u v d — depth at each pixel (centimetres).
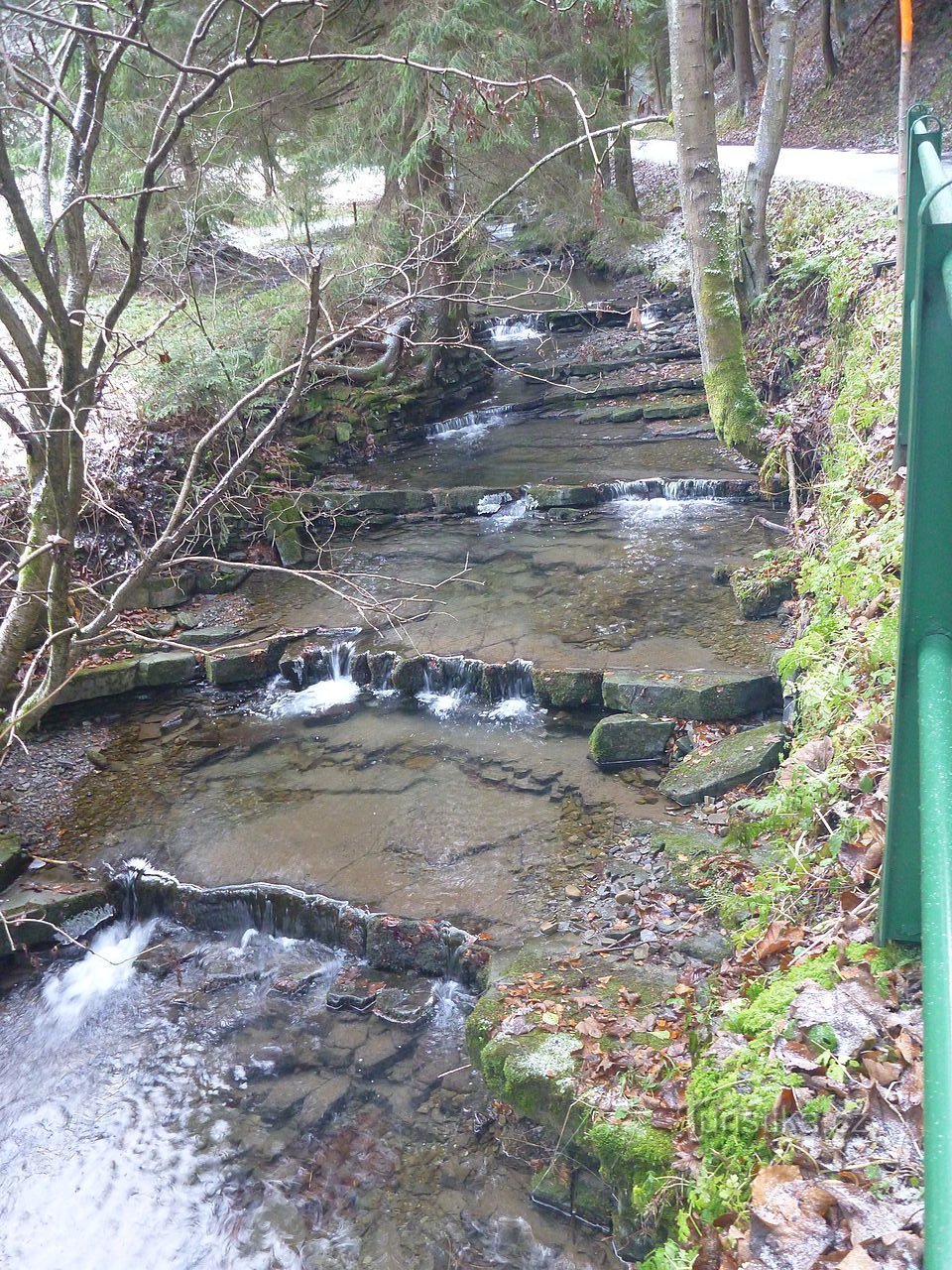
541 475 1212
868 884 362
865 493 645
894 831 231
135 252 365
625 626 837
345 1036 535
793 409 1027
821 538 764
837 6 2681
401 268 562
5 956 626
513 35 1110
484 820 660
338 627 921
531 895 575
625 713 730
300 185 1245
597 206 416
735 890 514
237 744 804
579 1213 400
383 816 683
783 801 446
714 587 885
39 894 646
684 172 998
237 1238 432
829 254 1159
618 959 493
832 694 486
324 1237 424
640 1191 349
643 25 1422
